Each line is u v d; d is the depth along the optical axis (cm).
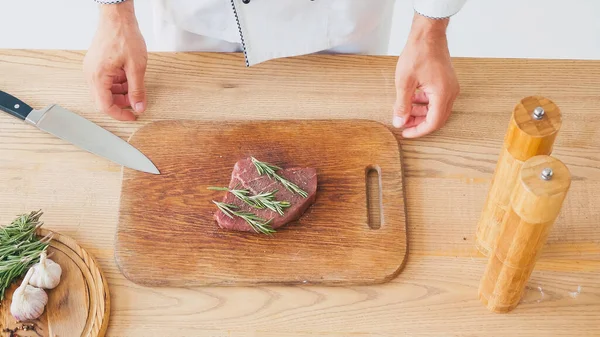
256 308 113
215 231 117
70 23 210
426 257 116
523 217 97
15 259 112
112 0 123
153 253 115
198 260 115
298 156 123
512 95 129
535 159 96
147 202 119
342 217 118
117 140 124
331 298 113
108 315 112
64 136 124
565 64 132
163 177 121
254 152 123
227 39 141
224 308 113
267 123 125
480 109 128
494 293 109
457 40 211
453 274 115
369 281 113
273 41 135
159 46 148
